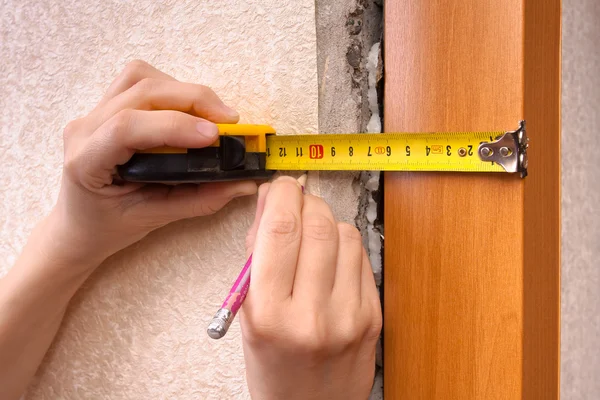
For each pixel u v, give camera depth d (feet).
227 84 2.43
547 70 1.99
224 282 2.45
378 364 2.44
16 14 2.92
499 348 1.93
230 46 2.42
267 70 2.35
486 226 1.95
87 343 2.76
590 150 3.72
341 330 1.84
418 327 2.19
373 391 2.44
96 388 2.76
